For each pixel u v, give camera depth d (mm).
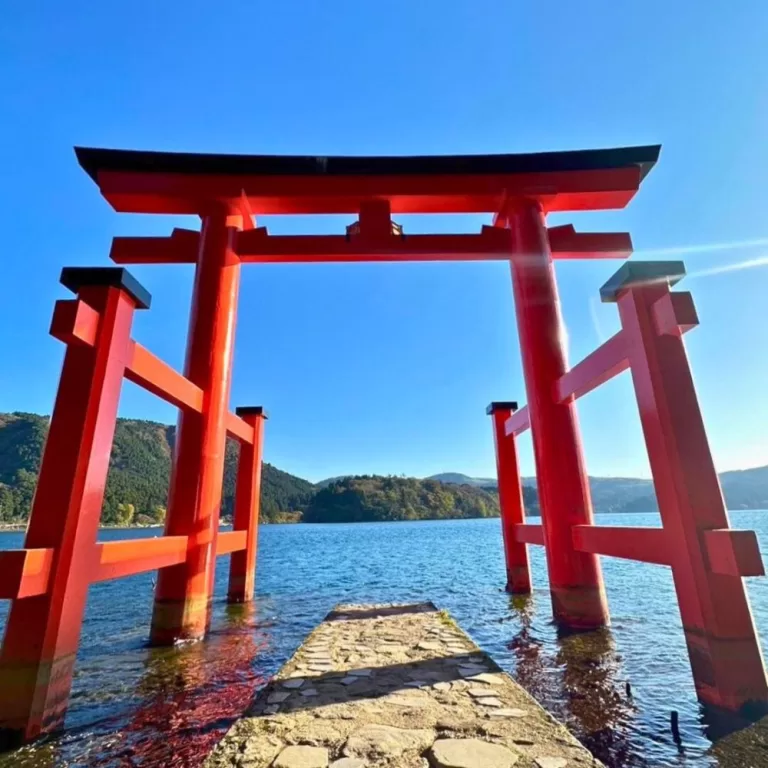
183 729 3275
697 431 3836
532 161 7379
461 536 36406
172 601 5695
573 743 2457
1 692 3129
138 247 7512
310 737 2570
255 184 7301
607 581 10742
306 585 11508
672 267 4203
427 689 3365
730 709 3158
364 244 7359
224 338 6820
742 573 3191
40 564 3328
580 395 6035
